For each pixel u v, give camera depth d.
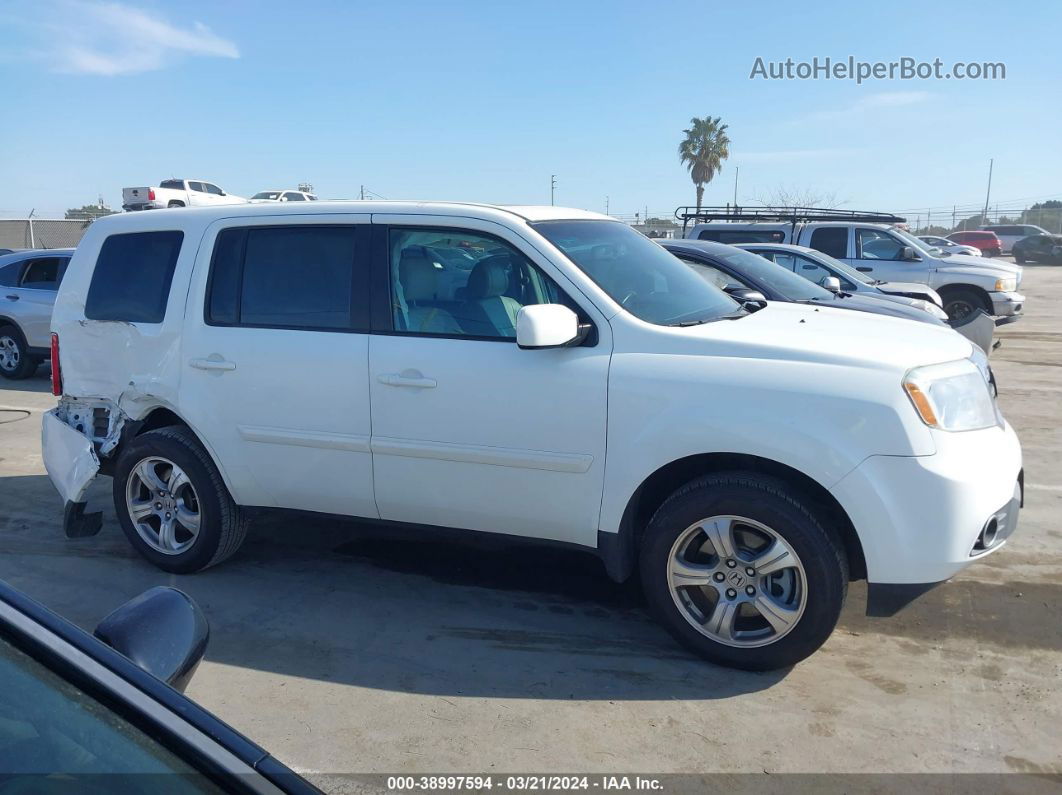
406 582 4.82
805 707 3.53
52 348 5.18
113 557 5.22
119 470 4.94
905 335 4.05
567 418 3.83
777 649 3.68
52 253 12.10
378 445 4.21
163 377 4.73
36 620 1.67
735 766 3.16
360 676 3.82
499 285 4.11
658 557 3.83
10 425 8.95
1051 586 4.64
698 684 3.72
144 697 1.65
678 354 3.74
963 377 3.70
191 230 4.76
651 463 3.71
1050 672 3.78
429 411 4.08
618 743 3.30
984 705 3.53
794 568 3.60
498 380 3.94
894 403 3.43
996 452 3.62
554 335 3.66
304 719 3.48
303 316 4.42
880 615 3.56
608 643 4.10
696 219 15.85
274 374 4.41
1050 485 6.38
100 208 32.81
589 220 4.68
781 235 14.12
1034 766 3.14
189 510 4.89
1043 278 31.62
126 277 4.94
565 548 4.07
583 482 3.87
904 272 14.24
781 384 3.54
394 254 4.28
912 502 3.40
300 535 5.54
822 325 4.18
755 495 3.59
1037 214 51.78
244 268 4.59
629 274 4.27
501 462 3.98
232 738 1.67
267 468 4.53
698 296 4.54
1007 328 16.28
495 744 3.31
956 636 4.11
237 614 4.43
